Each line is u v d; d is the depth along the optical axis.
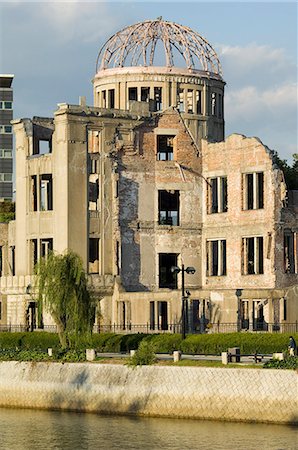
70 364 136.62
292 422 118.62
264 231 176.88
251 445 110.81
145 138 184.75
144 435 117.94
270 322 165.75
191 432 118.25
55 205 180.12
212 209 186.50
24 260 184.62
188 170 186.75
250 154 180.00
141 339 156.25
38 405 138.38
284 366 120.88
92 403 133.12
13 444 116.00
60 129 179.50
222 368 123.69
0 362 143.38
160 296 172.25
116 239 180.50
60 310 146.62
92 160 180.38
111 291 178.75
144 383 129.00
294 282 178.00
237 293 166.50
